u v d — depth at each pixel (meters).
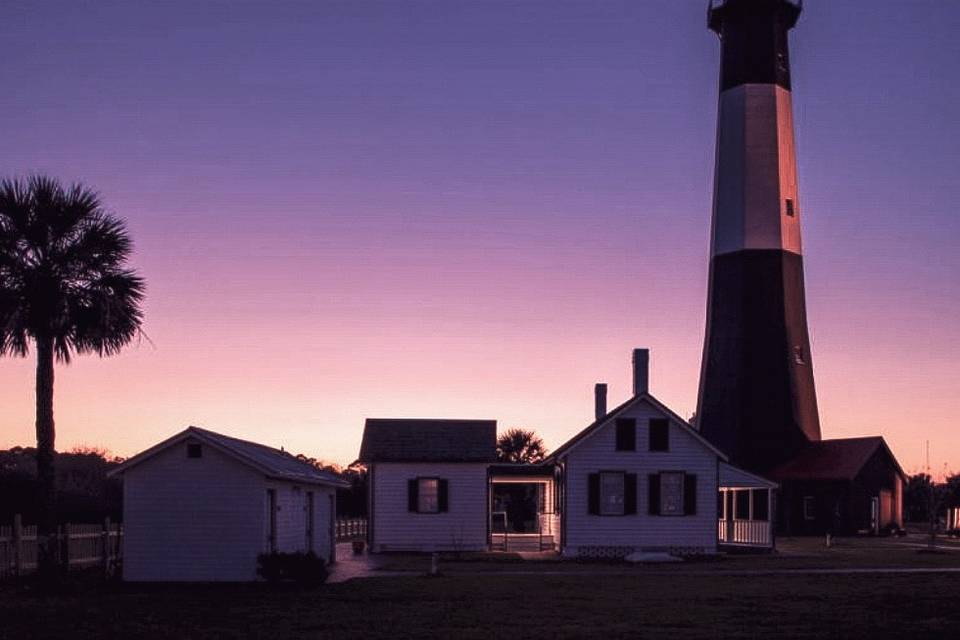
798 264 58.50
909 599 23.33
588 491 38.22
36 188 26.34
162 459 27.44
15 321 25.53
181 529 27.22
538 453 64.44
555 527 41.59
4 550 25.47
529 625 18.95
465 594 24.23
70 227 26.53
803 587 26.20
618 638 17.42
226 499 27.33
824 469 57.84
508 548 42.28
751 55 58.41
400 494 41.03
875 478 58.06
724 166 58.97
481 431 42.75
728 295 58.50
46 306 25.72
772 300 57.56
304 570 26.11
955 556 39.25
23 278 25.95
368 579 28.30
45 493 26.19
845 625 19.06
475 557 37.06
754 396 57.56
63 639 17.25
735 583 27.34
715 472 38.66
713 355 59.06
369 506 40.97
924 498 65.50
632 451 38.53
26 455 52.50
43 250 26.45
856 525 57.06
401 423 42.97
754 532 43.16
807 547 46.44
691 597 23.70
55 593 24.00
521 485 54.72
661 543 38.12
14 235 26.03
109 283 26.92
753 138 58.00
